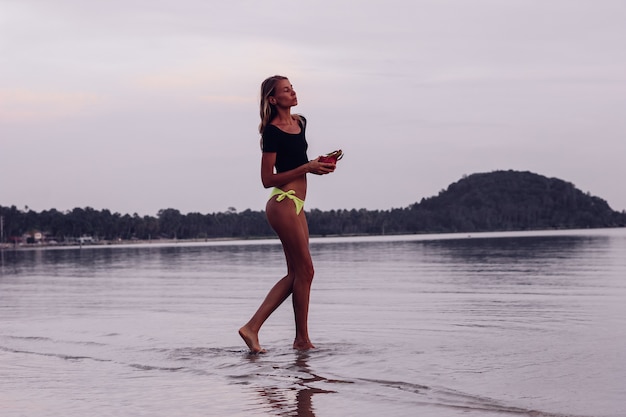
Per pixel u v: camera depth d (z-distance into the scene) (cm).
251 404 367
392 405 355
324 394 382
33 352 548
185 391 403
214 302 887
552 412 330
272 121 577
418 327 615
